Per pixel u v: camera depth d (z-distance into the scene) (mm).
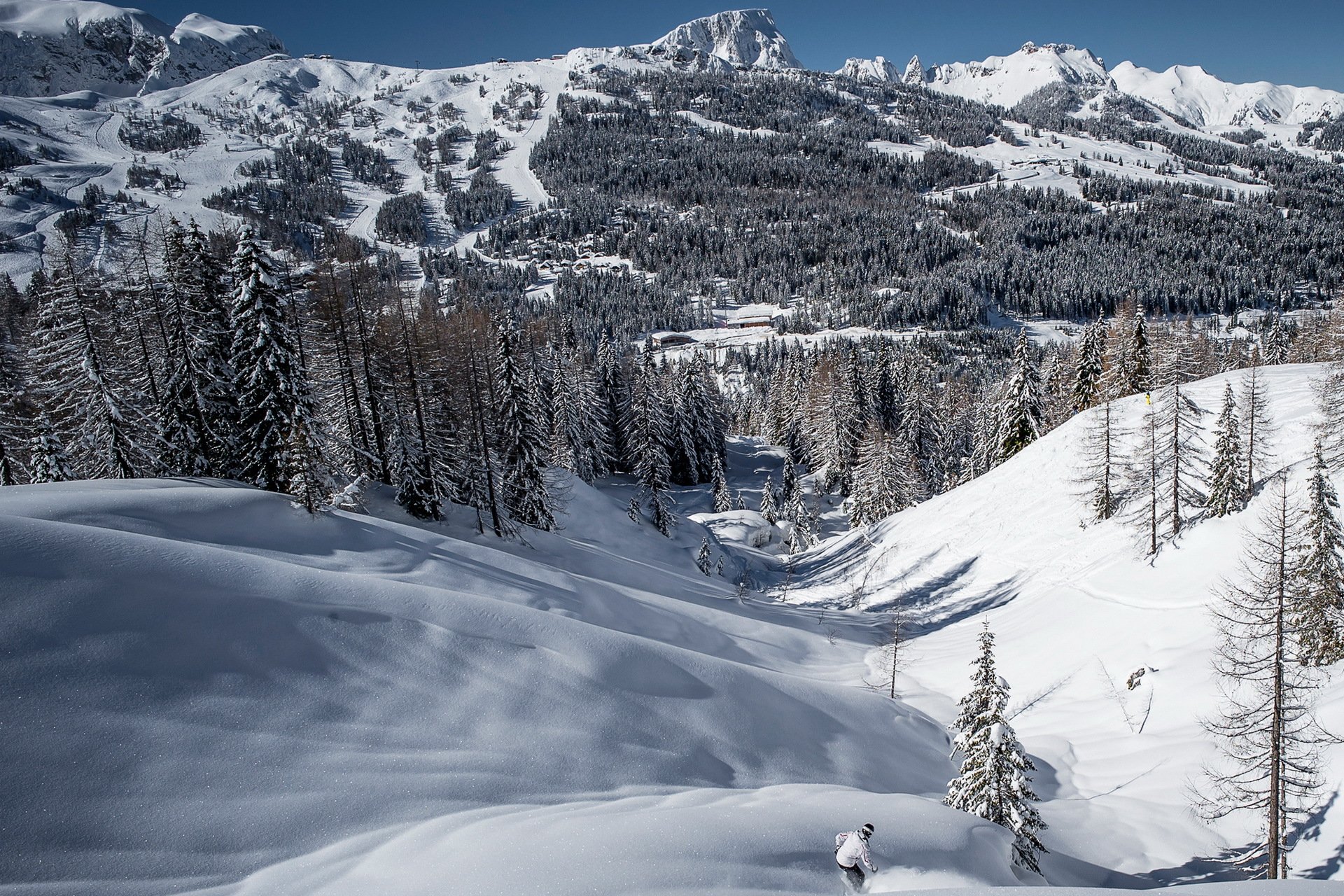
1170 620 26531
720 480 71500
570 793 12727
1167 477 33094
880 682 30359
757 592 49312
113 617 12930
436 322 36094
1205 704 21125
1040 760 22469
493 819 10609
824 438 77812
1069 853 15883
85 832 9383
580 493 49031
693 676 19547
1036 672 28781
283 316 27359
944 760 22797
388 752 12555
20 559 13094
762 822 10789
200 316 27953
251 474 29469
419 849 9578
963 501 51062
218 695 12500
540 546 35312
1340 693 17422
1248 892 7574
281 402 27078
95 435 25906
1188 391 46250
